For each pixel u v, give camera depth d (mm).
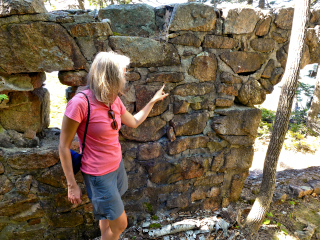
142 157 2336
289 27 2414
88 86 1470
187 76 2279
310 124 6594
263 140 5430
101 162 1501
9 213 1991
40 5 1710
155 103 2229
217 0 5453
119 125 1567
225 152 2637
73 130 1396
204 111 2445
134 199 2430
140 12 2297
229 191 2814
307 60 2576
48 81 5441
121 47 1970
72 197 1501
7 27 1639
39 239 2145
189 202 2656
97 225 2312
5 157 1888
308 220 2730
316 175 3672
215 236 2324
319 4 6168
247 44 2363
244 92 2502
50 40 1758
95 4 4625
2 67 1712
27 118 1959
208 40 2229
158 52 2100
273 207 2902
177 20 2066
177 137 2416
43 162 1971
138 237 2275
